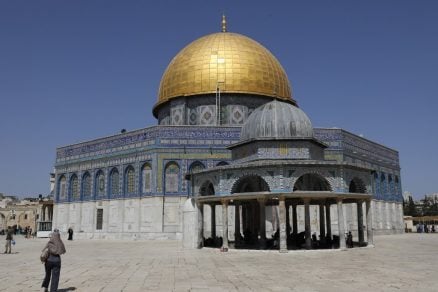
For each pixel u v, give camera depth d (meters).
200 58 48.62
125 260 21.92
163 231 41.44
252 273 16.41
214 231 31.88
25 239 48.75
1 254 27.09
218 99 47.06
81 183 48.97
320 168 26.12
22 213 89.12
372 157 51.66
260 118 28.84
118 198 45.00
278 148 27.97
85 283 14.40
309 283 13.95
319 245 29.12
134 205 43.41
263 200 26.17
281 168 25.59
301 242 29.66
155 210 41.69
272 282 14.20
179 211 41.75
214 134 43.22
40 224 54.34
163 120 51.06
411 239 40.53
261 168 26.02
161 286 13.59
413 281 14.22
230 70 47.72
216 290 12.81
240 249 26.80
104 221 45.78
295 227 32.84
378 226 51.00
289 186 25.52
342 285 13.51
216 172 27.78
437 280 14.41
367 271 16.72
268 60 50.50
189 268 18.19
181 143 42.78
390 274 15.85
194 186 30.11
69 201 49.88
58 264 12.69
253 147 28.62
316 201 31.22
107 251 28.02
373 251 25.78
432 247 29.23
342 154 44.75
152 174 42.34
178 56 51.28
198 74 47.97
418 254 23.86
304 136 28.28
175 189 42.19
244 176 26.52
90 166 48.41
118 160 45.78
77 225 48.25
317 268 17.75
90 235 46.59
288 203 32.31
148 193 42.66
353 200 30.78
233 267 18.38
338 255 23.33
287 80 52.03
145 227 42.16
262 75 48.72
